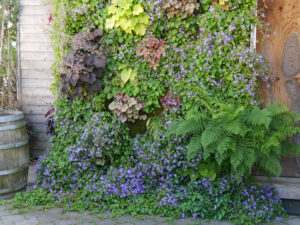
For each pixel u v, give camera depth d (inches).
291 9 138.2
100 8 145.3
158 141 140.4
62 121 153.1
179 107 143.4
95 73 144.0
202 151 128.5
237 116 117.8
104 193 132.5
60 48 149.8
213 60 137.5
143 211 124.5
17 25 186.1
